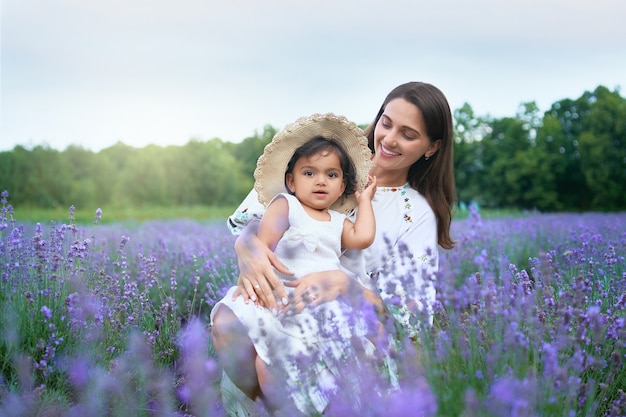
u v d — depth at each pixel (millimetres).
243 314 2629
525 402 1793
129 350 2953
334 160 2984
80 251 3340
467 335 2479
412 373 2096
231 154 42156
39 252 3270
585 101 40844
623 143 35969
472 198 41062
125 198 35250
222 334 2615
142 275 4137
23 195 31219
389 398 2027
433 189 3518
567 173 38594
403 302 2752
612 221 9570
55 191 31906
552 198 38094
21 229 3484
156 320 3529
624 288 3438
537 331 2422
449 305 2520
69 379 2707
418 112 3203
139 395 2576
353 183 3158
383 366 2396
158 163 36812
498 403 1842
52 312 3070
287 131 3068
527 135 41188
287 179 3139
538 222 8914
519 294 2615
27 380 2502
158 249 5844
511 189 39656
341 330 2557
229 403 2574
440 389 2041
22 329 2889
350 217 3232
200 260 5395
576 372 2266
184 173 37812
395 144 3246
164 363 3109
